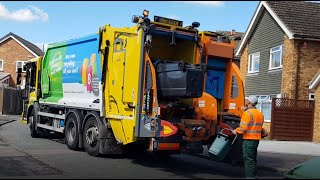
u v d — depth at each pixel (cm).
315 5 2402
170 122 952
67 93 1343
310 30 2125
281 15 2241
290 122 1948
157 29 983
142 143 1038
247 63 2594
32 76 1680
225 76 1083
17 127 2089
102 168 959
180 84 913
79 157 1134
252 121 887
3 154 1166
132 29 1005
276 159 1223
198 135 974
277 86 2250
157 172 928
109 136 1106
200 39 1041
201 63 1015
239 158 984
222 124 1026
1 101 3172
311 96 2108
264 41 2420
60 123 1402
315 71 2117
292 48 2111
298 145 1678
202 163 1138
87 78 1204
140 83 946
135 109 954
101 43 1120
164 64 959
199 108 1013
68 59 1348
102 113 1094
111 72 1070
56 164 1008
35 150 1258
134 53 971
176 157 1246
